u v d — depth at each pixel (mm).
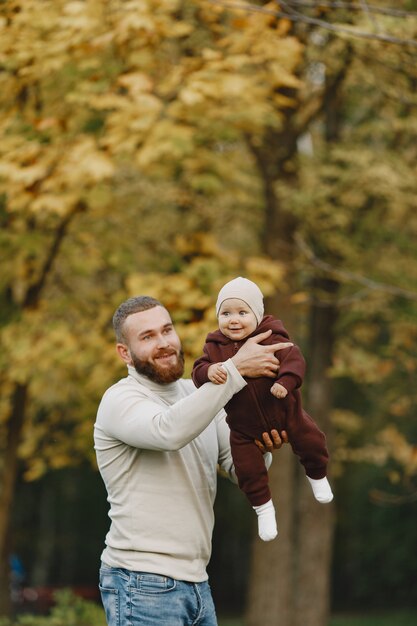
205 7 8219
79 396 11633
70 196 8656
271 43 8477
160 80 9055
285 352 3906
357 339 14617
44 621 9359
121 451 4020
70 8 7715
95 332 9859
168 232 11680
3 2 8359
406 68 9703
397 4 11023
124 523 3996
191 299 8531
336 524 28672
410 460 11414
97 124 9250
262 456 4078
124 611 3949
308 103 12422
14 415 10570
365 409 20750
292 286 12109
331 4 6406
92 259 11039
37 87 9133
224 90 8102
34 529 27297
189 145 8383
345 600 28078
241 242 13406
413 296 9625
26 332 9727
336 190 11641
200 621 4059
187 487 4020
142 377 4090
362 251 12648
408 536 24453
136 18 7762
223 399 3793
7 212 9766
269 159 12273
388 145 12594
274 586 13180
